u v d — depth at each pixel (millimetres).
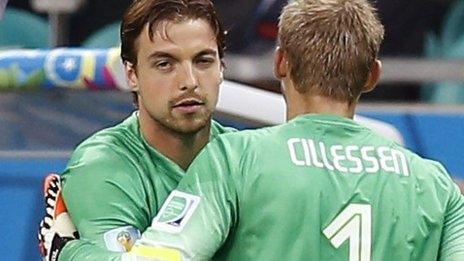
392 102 15273
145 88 7328
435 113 13867
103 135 7750
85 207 7328
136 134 7711
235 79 14766
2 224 12859
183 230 6777
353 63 7180
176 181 7625
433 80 15172
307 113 7332
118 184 7418
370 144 7285
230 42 14828
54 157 12891
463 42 15117
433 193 7215
